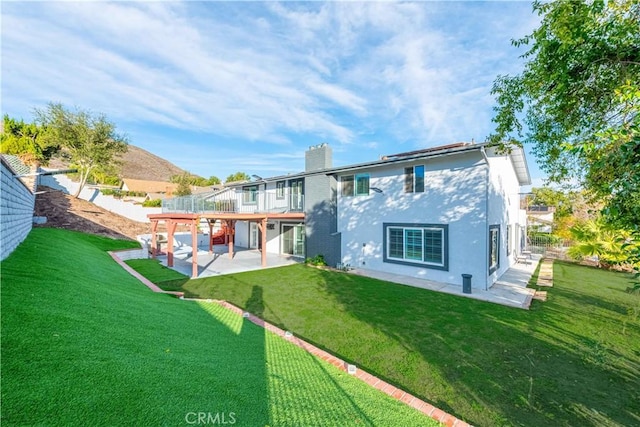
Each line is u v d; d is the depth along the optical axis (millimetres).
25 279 5055
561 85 4625
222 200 16656
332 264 14836
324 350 5676
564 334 6457
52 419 2281
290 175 17016
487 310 8055
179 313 6219
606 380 4699
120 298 5980
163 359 3682
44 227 14836
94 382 2820
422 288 10453
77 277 6523
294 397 3514
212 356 4234
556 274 13438
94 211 20875
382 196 13523
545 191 9445
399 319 7324
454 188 11203
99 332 3896
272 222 19797
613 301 9000
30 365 2785
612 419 3793
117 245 16094
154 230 15938
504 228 13633
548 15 4656
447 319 7344
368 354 5520
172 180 55688
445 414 3557
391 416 3406
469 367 5070
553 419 3789
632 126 2564
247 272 13141
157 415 2625
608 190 3100
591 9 4047
